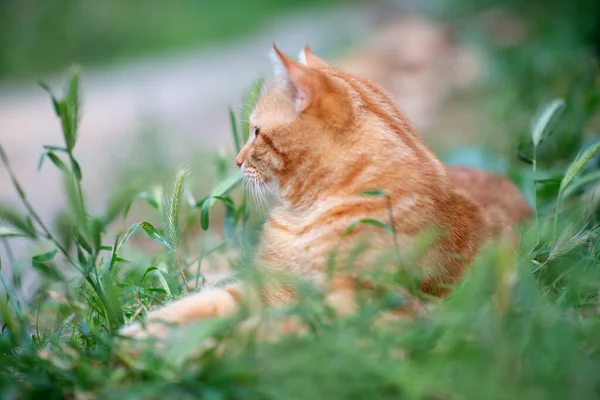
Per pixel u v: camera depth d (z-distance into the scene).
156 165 7.75
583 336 2.65
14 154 9.88
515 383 2.34
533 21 11.09
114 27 17.59
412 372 2.32
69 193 3.04
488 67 9.53
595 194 4.08
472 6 13.71
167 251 4.24
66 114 3.22
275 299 3.26
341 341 2.41
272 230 3.57
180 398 2.45
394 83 10.44
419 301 2.87
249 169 3.73
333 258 2.80
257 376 2.43
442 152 7.11
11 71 15.81
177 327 2.80
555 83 7.35
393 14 14.73
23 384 2.69
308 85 3.34
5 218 3.20
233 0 21.00
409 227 3.17
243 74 13.37
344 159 3.33
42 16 16.77
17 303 3.56
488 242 3.62
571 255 3.45
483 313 2.58
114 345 2.68
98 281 3.16
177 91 12.89
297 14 20.16
